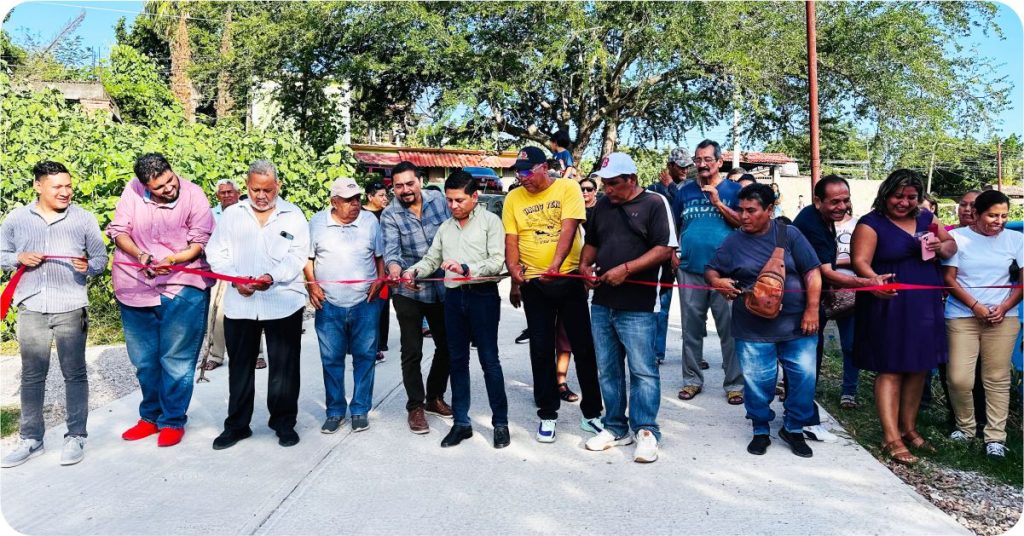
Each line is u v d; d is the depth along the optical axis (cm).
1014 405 518
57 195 418
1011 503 367
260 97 2203
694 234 526
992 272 436
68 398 423
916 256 418
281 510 356
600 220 430
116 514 353
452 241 449
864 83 2006
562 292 437
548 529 335
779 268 405
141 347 454
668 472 399
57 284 417
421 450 438
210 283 465
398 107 2408
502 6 1975
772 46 1936
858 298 436
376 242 482
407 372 471
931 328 414
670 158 584
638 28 1895
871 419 494
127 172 820
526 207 444
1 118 933
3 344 738
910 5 2038
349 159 1144
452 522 343
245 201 455
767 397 426
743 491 373
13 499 369
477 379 605
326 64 2156
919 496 366
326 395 479
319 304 467
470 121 2181
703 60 1892
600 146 2541
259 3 2142
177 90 2314
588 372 461
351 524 342
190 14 2373
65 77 2141
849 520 340
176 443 450
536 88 2114
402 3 1936
